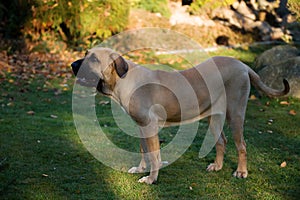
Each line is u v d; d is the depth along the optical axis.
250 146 5.44
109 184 4.30
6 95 7.73
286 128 6.20
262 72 8.08
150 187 4.23
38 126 6.11
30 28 11.38
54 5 11.17
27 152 5.07
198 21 13.41
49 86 8.47
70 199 3.94
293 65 7.80
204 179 4.45
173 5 14.12
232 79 4.33
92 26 11.36
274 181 4.43
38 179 4.35
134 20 12.60
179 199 3.99
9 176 4.38
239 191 4.18
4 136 5.60
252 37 13.03
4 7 11.51
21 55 10.60
